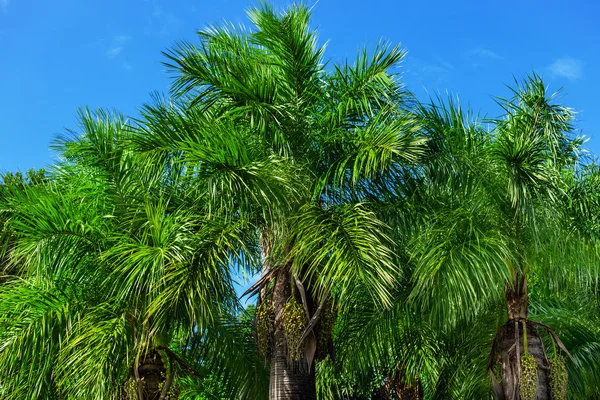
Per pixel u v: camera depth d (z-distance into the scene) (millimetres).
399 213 10750
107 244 11336
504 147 9758
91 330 10312
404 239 10711
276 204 9711
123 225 11273
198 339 11984
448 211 10250
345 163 10078
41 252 11102
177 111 10633
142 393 10758
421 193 10805
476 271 9086
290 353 9727
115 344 10336
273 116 10438
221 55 10961
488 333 12148
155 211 10508
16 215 11523
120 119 12133
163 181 11359
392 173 10820
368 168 9742
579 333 11898
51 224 11008
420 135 10352
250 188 9242
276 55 11258
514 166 9750
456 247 9336
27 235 11008
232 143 9164
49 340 10891
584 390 11766
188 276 9648
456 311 9734
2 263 12508
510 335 9953
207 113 10930
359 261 9023
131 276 10070
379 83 10930
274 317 10273
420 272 9812
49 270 11406
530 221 9898
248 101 10438
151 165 10633
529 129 10367
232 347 12539
